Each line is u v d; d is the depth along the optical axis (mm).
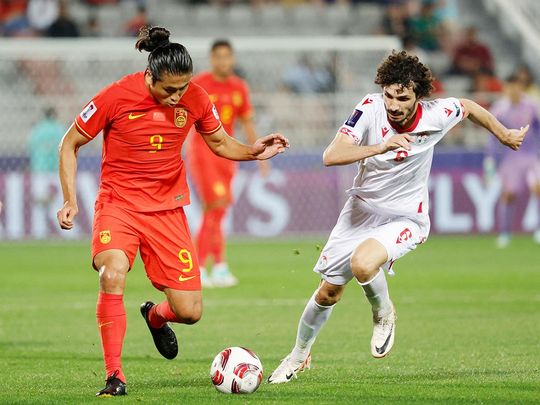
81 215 66438
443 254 59094
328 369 25078
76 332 32312
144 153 21797
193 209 63938
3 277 48781
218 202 44906
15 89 68125
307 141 68688
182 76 20641
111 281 21297
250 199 66812
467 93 76625
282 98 68625
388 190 23016
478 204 68938
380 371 24641
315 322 23000
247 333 31984
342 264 23031
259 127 68500
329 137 68688
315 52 70750
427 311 36594
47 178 65500
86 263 55125
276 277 48531
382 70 21422
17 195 65250
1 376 24188
